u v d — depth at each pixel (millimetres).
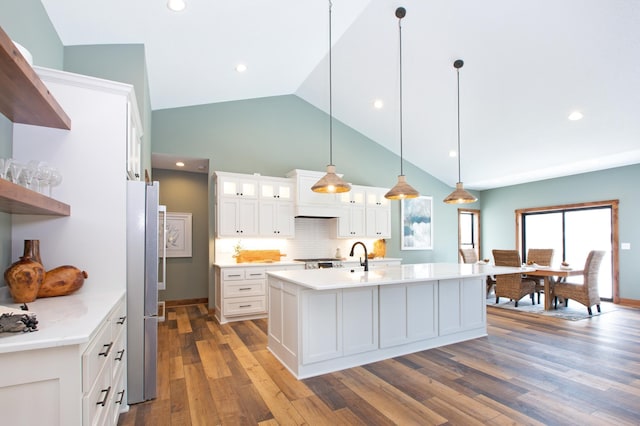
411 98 5391
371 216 6477
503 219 8125
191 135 5348
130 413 2320
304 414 2311
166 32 3279
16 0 2111
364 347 3227
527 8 3422
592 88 4125
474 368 3088
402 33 4156
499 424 2180
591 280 5215
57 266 2215
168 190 6074
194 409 2377
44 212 1989
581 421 2211
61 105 2246
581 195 6625
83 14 2805
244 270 4895
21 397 1204
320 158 6445
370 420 2234
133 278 2447
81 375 1296
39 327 1370
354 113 6336
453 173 7473
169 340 3943
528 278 6195
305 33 3932
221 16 3168
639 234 5805
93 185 2307
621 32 3352
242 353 3502
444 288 3793
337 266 5758
